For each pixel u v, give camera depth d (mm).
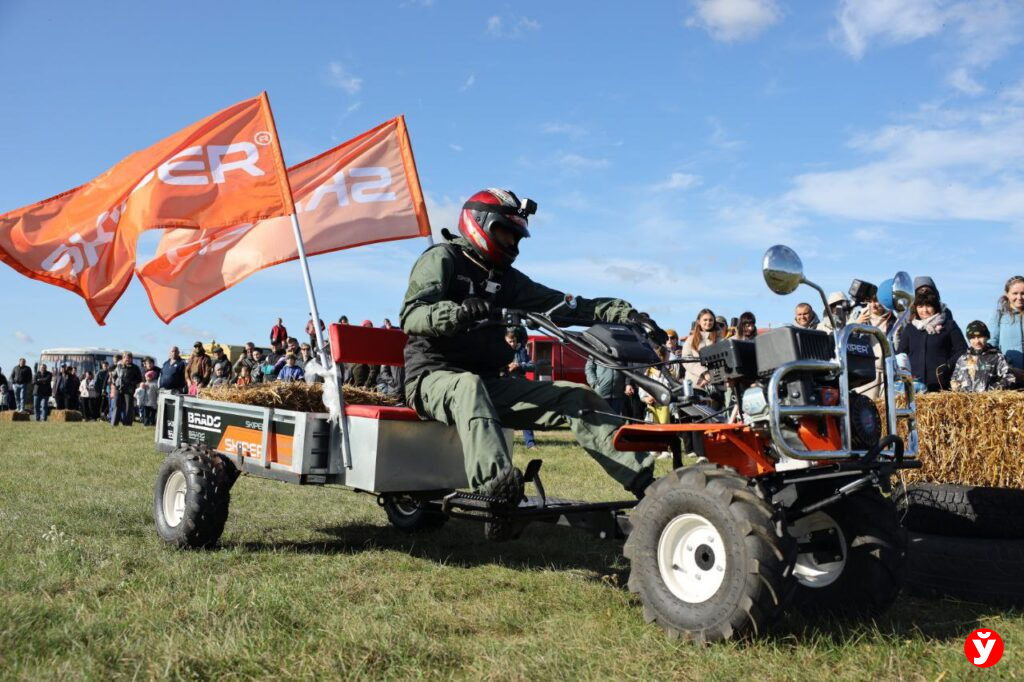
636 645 3143
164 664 2840
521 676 2803
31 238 5793
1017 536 4051
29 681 2684
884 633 3352
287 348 13867
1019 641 3303
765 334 3434
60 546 4664
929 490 4293
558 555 5070
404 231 6906
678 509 3275
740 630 3045
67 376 26734
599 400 4219
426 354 4418
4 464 9625
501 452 3971
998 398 4371
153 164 5875
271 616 3377
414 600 3822
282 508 6574
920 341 6582
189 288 6570
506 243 4512
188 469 4867
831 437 3391
